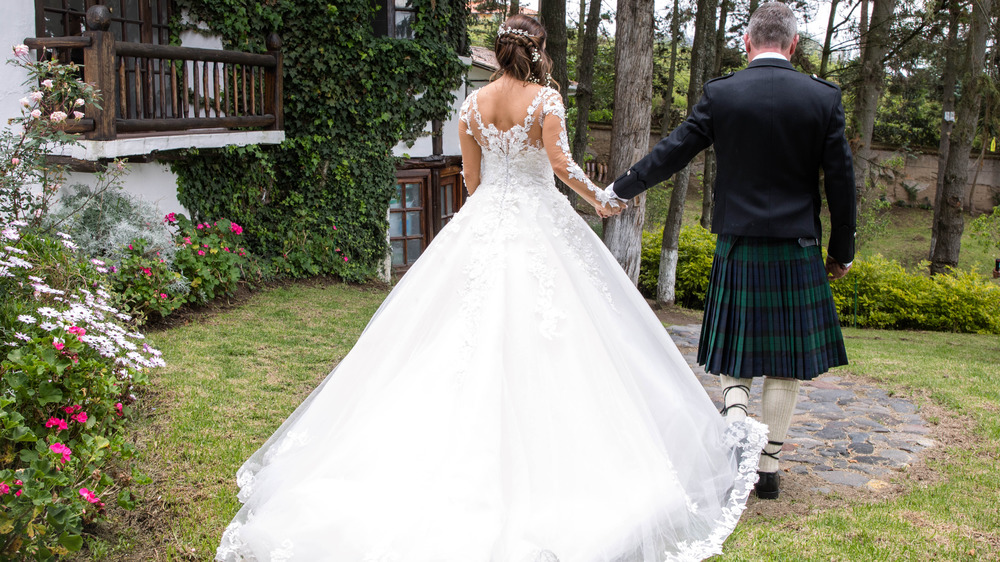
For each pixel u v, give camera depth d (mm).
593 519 2250
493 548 2107
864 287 12234
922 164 25672
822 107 2617
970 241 22016
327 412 2666
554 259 2668
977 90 14102
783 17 2770
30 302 3730
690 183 27375
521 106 2688
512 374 2457
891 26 14352
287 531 2238
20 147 5070
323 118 9414
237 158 8391
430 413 2426
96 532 2758
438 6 10258
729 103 2703
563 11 11102
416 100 10344
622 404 2486
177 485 3129
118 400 3779
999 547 2521
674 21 16344
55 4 6754
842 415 4207
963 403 4344
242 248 8164
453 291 2689
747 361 2807
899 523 2715
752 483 2559
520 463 2316
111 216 6266
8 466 2598
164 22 7707
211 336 5910
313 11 9031
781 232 2701
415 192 11242
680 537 2334
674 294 12523
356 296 8539
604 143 26156
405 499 2254
